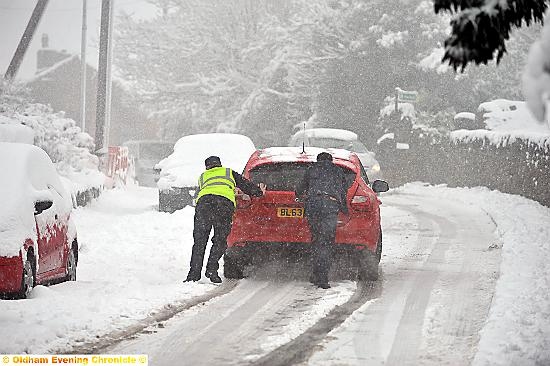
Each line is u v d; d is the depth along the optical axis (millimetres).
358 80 66562
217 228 18672
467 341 13242
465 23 9148
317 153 20469
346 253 18672
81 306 15234
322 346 12867
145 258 22625
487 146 43906
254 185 18547
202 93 82562
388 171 55562
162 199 33781
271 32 77750
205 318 14820
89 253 23625
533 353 11750
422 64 62250
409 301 16578
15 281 15570
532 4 9414
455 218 32344
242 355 12281
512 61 65188
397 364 11828
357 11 68312
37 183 17766
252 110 76250
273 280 19172
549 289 16562
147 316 14859
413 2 66375
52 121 40531
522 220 28938
